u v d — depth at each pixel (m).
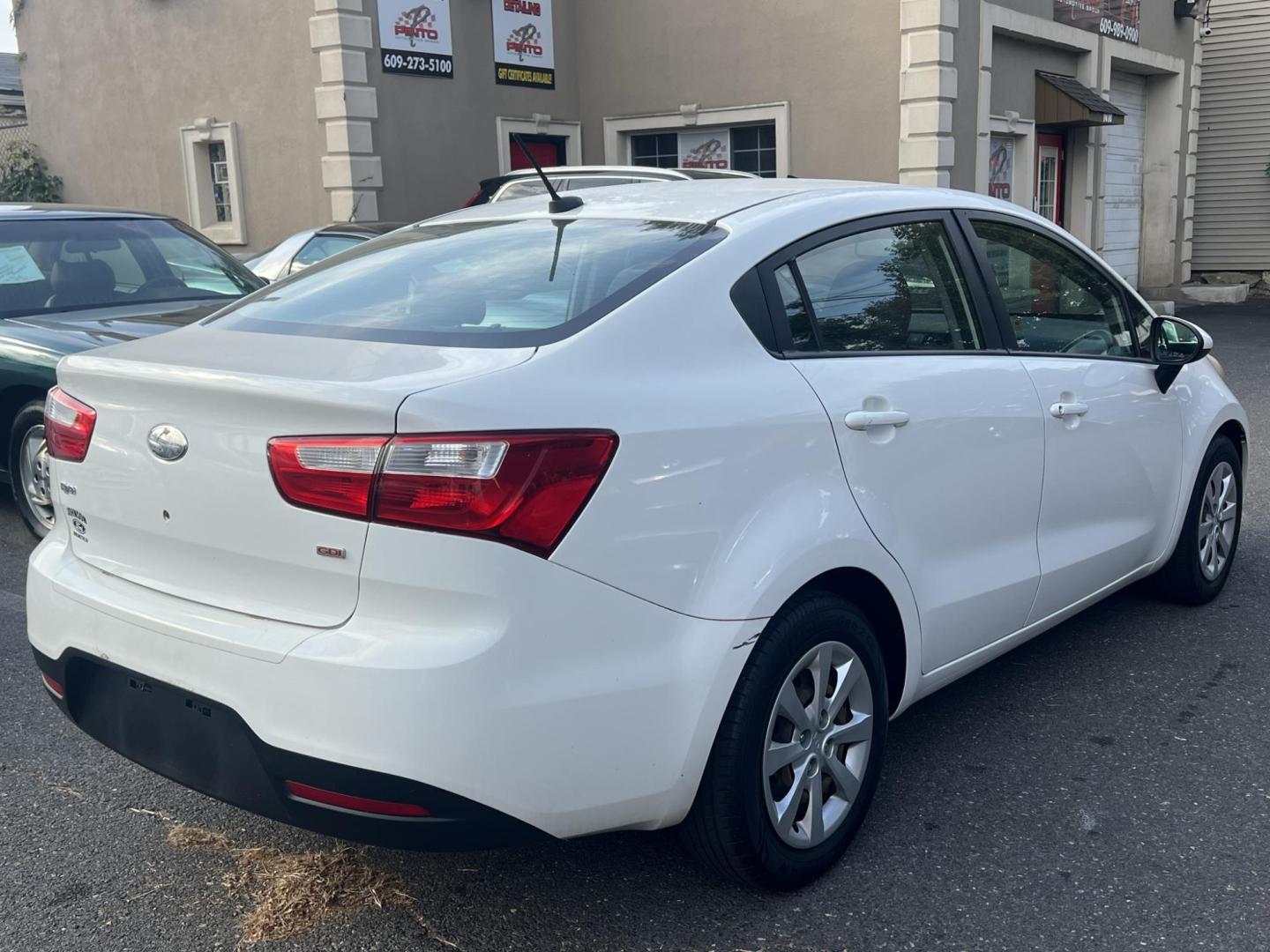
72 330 5.32
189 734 2.44
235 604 2.41
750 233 2.87
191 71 14.34
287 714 2.25
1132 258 19.47
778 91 13.98
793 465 2.68
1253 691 3.95
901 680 3.10
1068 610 3.85
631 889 2.83
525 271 2.85
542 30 14.97
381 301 2.86
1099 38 16.03
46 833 3.11
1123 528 4.08
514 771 2.22
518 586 2.20
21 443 5.51
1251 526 6.01
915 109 12.91
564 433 2.27
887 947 2.60
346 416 2.21
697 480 2.47
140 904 2.78
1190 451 4.43
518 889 2.83
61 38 15.89
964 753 3.54
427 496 2.16
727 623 2.48
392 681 2.16
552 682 2.25
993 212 3.67
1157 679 4.07
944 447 3.12
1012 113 14.48
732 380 2.64
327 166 13.09
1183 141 19.30
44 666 2.79
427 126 13.64
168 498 2.48
